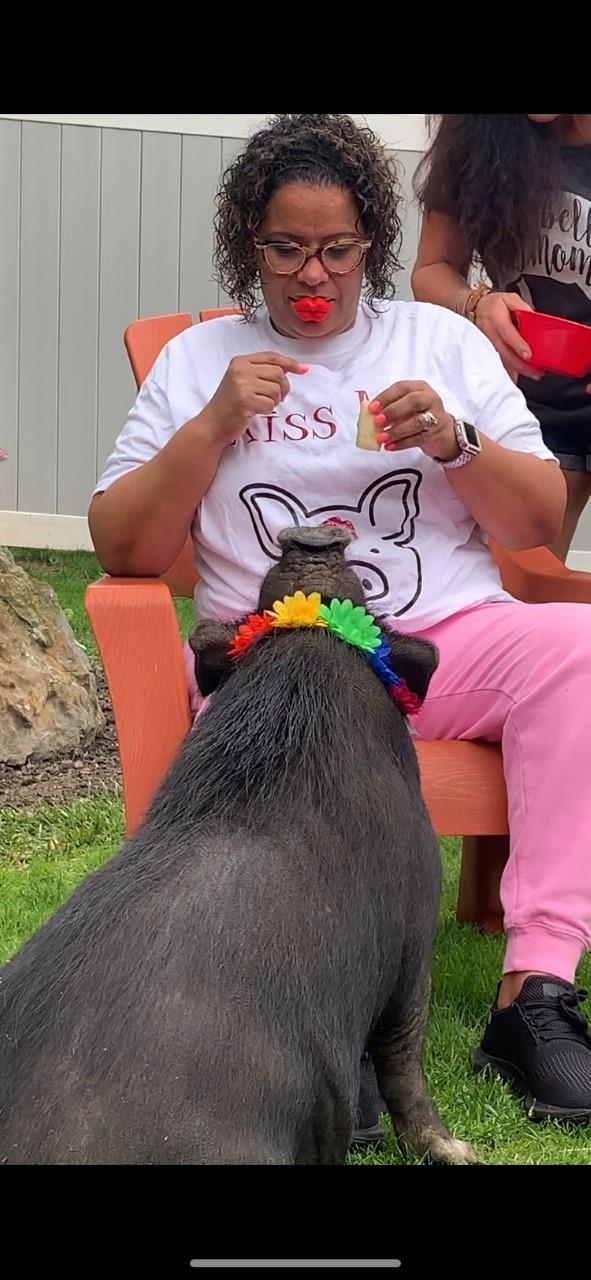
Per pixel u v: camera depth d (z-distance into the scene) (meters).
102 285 8.98
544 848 2.71
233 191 2.82
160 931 1.69
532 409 3.81
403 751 2.12
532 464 2.86
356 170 2.72
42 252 8.94
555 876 2.70
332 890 1.84
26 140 8.82
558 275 3.58
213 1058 1.58
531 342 3.15
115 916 1.73
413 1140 2.37
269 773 1.95
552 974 2.71
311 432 2.86
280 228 2.72
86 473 9.16
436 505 2.90
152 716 2.73
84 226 8.91
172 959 1.65
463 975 3.30
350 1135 1.88
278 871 1.81
